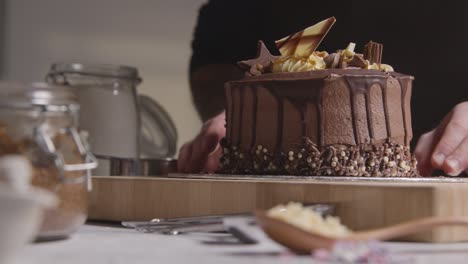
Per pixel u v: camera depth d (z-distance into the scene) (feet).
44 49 5.74
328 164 3.45
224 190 3.15
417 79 5.53
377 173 3.50
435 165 4.33
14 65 5.70
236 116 3.67
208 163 4.60
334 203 2.98
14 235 2.21
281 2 5.59
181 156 4.67
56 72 3.99
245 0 5.64
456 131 4.45
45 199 2.24
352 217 2.96
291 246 2.50
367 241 2.48
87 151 2.73
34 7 5.72
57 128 2.65
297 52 3.63
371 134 3.50
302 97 3.47
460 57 5.48
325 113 3.45
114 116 3.97
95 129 3.93
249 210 3.11
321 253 2.40
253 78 3.62
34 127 2.59
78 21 5.79
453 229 2.84
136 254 2.52
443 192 2.86
